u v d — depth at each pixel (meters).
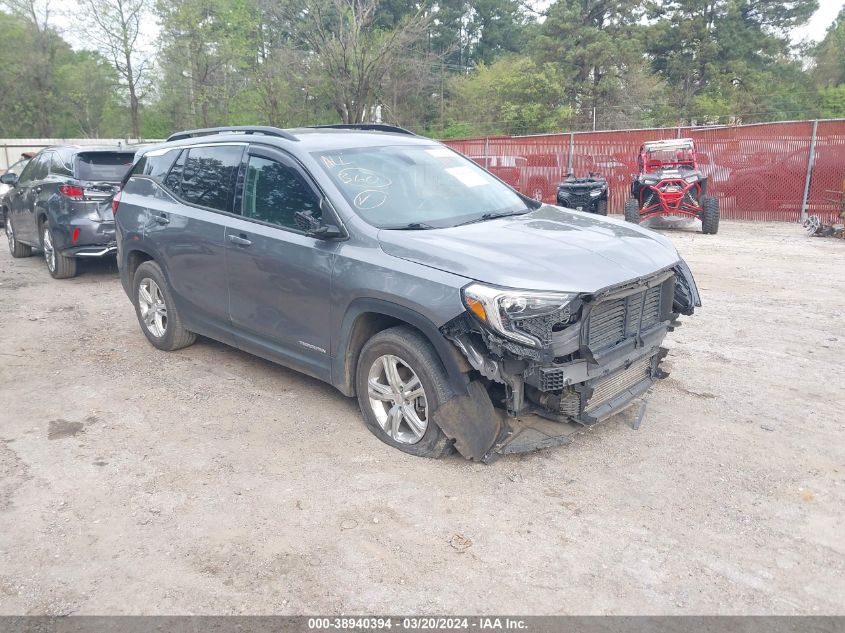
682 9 54.47
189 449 4.38
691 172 14.49
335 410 4.93
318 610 2.94
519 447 3.96
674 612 2.91
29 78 44.44
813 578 3.12
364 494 3.81
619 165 18.70
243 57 37.09
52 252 9.52
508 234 4.30
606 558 3.26
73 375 5.73
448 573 3.16
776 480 3.96
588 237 4.39
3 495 3.85
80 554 3.32
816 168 15.78
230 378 5.61
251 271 4.95
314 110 38.00
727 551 3.31
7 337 6.84
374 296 4.09
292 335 4.79
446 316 3.74
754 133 16.47
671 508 3.68
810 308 7.68
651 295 4.37
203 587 3.08
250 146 5.18
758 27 56.59
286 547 3.36
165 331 6.13
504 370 3.77
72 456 4.29
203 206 5.47
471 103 50.41
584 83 49.12
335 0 31.03
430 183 4.94
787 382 5.46
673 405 5.02
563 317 3.69
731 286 8.87
